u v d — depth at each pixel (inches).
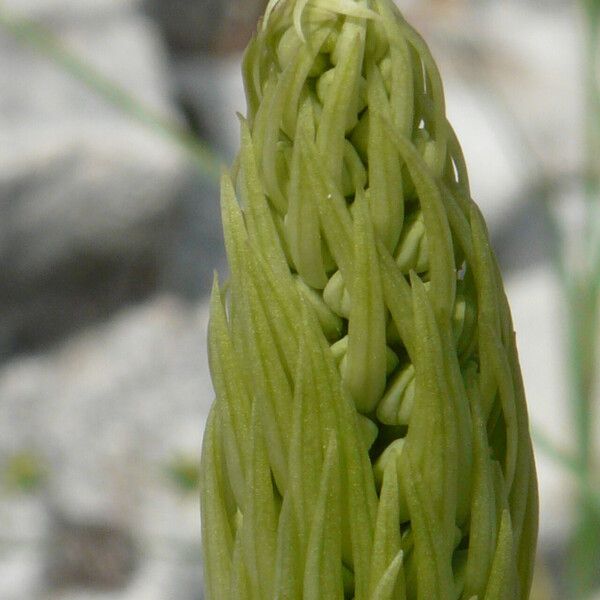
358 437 8.3
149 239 39.6
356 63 8.2
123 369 40.1
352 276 8.3
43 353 40.4
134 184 38.0
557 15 42.9
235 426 8.5
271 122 8.3
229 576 8.7
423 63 8.4
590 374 16.2
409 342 8.3
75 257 38.9
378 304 8.3
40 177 37.0
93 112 38.7
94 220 38.2
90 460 38.0
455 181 8.6
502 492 8.5
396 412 8.4
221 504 8.7
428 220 8.3
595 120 17.8
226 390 8.5
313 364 8.3
